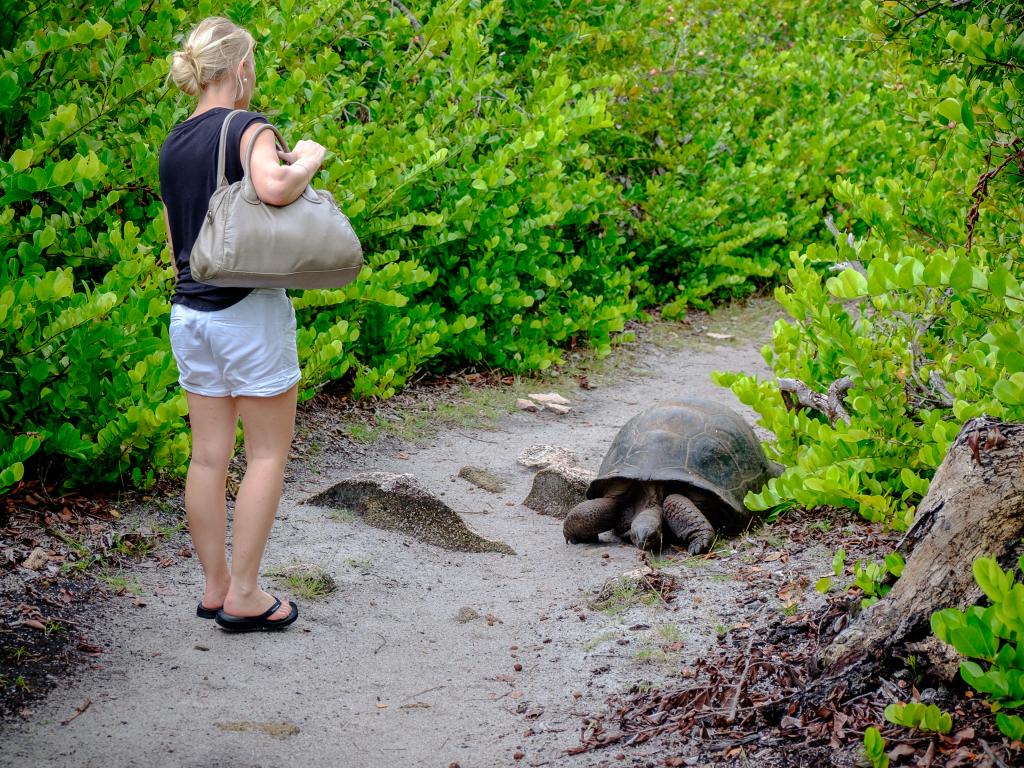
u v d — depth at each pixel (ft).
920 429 14.21
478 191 25.85
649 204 36.70
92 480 15.47
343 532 16.17
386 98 26.07
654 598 13.83
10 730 9.84
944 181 17.61
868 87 44.73
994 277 9.55
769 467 17.83
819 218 41.34
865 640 10.16
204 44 11.51
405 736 10.56
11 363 14.98
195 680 11.27
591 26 35.53
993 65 12.80
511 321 27.61
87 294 15.12
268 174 10.75
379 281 21.86
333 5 22.81
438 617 13.76
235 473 17.49
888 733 9.12
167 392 16.66
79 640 11.73
